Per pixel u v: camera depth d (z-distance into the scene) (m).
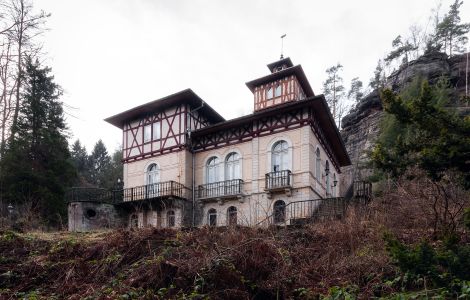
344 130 40.12
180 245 7.04
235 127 19.61
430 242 6.81
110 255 6.76
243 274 6.05
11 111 14.05
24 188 19.94
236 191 18.38
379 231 7.37
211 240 7.11
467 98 6.67
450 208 7.83
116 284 5.79
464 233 6.80
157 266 5.95
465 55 36.62
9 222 10.49
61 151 24.11
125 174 22.31
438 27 43.16
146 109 21.61
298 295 5.82
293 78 20.25
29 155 22.09
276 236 7.72
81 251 7.18
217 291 5.57
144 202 19.22
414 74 35.50
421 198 8.25
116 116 22.38
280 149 17.92
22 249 7.26
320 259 6.82
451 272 4.76
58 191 21.94
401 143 6.04
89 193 23.00
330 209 12.55
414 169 7.03
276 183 17.19
